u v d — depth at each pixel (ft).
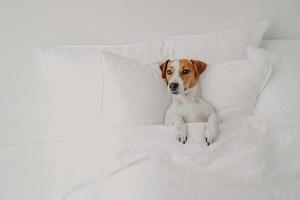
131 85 3.87
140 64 4.01
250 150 3.51
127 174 3.54
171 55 4.49
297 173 3.51
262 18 4.90
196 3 4.80
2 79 4.95
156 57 4.49
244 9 4.84
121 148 3.66
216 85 3.95
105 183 3.68
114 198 3.47
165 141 3.59
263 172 3.46
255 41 4.58
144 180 3.39
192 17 4.86
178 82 3.82
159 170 3.43
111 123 3.93
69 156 4.10
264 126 3.70
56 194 3.92
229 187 3.35
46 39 4.86
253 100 4.04
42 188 4.59
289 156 3.59
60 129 4.44
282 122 3.74
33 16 4.76
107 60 3.96
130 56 4.52
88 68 4.33
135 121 3.79
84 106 4.22
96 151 3.92
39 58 4.60
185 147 3.54
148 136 3.65
